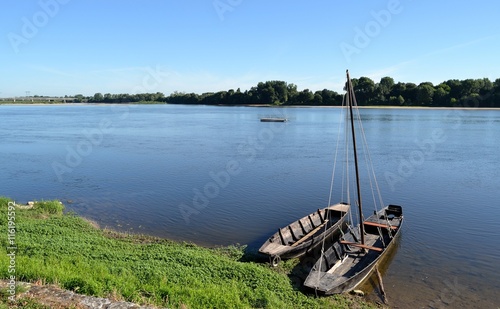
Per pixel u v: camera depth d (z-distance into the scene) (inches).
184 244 901.2
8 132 3435.0
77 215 1121.4
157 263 714.8
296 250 850.8
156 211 1175.6
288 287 692.1
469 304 671.8
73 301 485.7
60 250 727.1
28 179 1599.4
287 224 1072.2
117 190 1424.7
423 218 1121.4
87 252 740.0
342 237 880.9
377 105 6220.5
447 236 978.7
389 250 888.3
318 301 658.2
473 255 866.8
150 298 546.3
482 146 2519.7
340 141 2844.5
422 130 3467.0
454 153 2252.7
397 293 708.0
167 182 1550.2
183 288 596.1
